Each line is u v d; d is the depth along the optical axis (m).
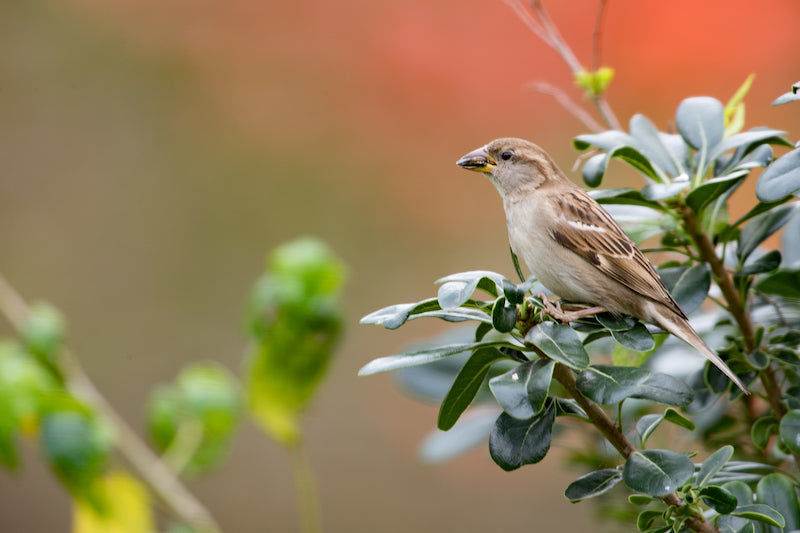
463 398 4.32
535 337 4.08
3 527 12.08
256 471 12.60
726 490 3.94
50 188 14.38
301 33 13.27
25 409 6.29
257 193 14.08
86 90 14.30
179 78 14.01
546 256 5.98
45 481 12.34
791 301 5.41
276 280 7.24
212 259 14.12
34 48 14.30
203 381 7.30
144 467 7.11
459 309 4.26
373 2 12.98
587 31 12.09
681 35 11.81
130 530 6.66
